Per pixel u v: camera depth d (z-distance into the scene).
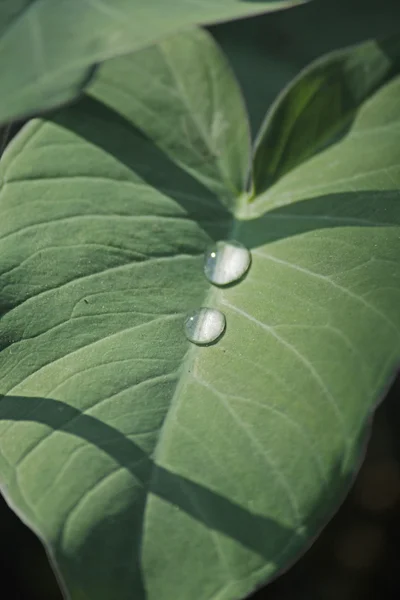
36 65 0.22
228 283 0.25
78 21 0.23
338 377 0.24
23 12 0.23
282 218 0.26
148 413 0.24
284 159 0.26
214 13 0.23
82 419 0.24
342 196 0.26
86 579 0.23
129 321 0.25
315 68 0.26
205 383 0.24
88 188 0.26
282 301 0.25
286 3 0.23
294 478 0.23
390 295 0.24
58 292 0.25
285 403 0.24
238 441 0.24
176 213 0.26
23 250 0.26
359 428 0.23
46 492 0.23
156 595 0.23
